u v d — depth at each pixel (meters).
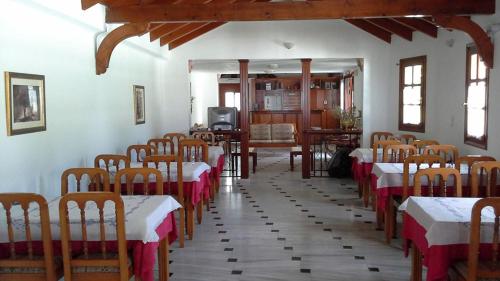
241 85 8.93
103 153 6.04
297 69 13.85
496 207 2.68
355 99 12.47
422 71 7.83
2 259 2.97
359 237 5.18
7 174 3.90
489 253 2.92
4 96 3.86
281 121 15.09
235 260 4.46
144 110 7.86
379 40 8.77
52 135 4.68
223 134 8.96
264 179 8.90
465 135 6.44
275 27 8.84
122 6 5.77
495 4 5.43
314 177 9.05
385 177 4.86
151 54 8.11
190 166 5.39
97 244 3.05
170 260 4.46
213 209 6.51
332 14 5.79
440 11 5.54
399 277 4.02
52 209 3.38
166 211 3.47
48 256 2.88
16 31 4.03
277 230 5.46
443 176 3.81
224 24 8.88
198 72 15.17
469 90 6.32
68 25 5.04
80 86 5.35
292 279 3.99
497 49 5.39
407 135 7.69
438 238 2.90
